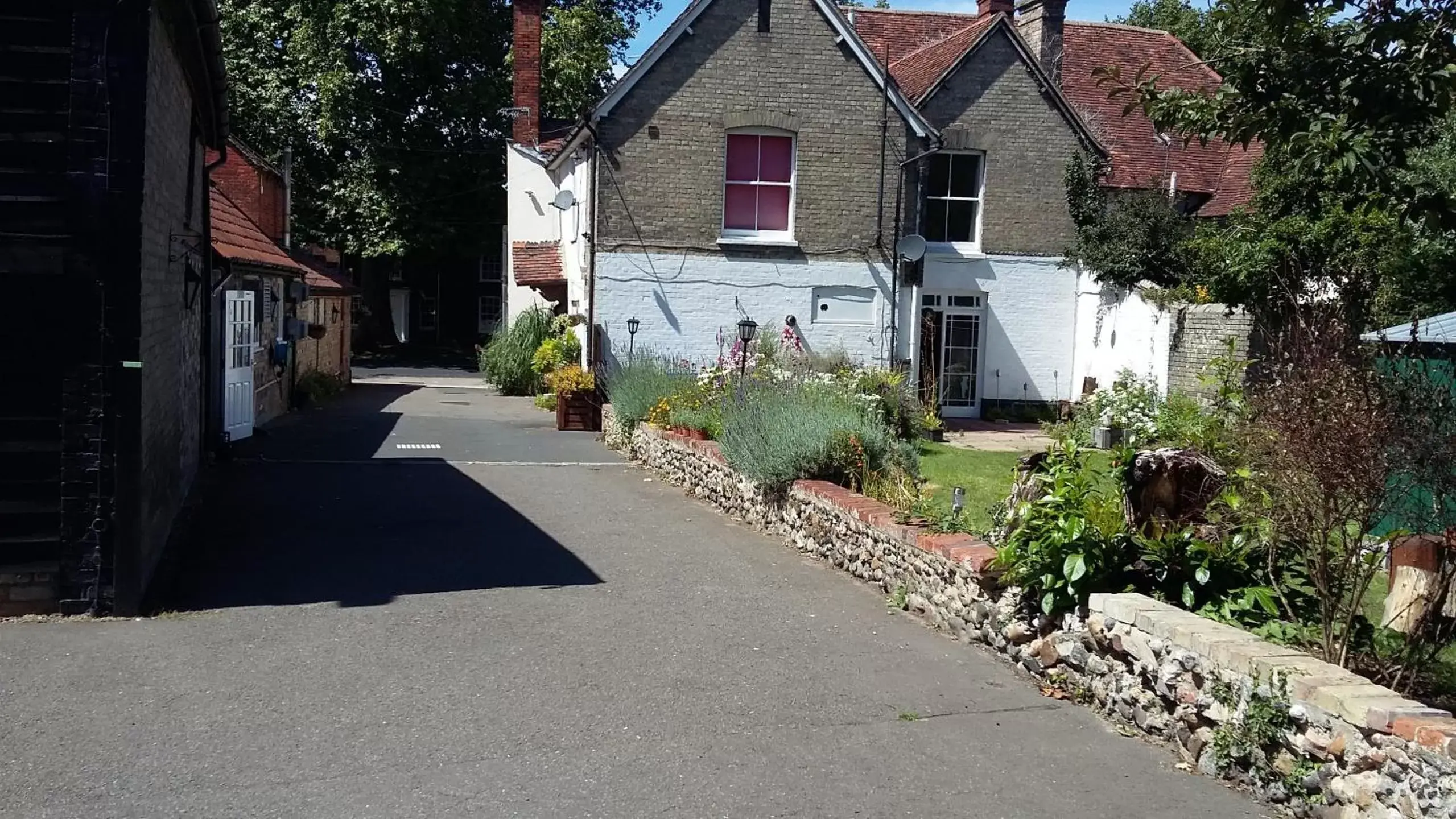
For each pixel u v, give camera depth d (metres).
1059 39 23.64
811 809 4.90
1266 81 7.53
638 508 12.24
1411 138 7.30
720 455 12.20
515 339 27.98
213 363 15.36
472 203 38.34
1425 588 6.17
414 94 37.62
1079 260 21.55
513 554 9.79
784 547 10.34
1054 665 6.59
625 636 7.39
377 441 17.61
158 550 9.03
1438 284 13.33
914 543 8.14
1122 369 19.92
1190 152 22.72
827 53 20.52
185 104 10.57
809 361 18.83
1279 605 6.34
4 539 7.43
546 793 4.97
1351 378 5.33
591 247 20.19
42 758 5.23
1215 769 5.30
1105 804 5.02
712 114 20.28
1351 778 4.59
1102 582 6.44
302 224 37.00
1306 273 13.73
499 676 6.52
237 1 36.12
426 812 4.75
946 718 6.04
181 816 4.66
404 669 6.60
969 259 21.72
